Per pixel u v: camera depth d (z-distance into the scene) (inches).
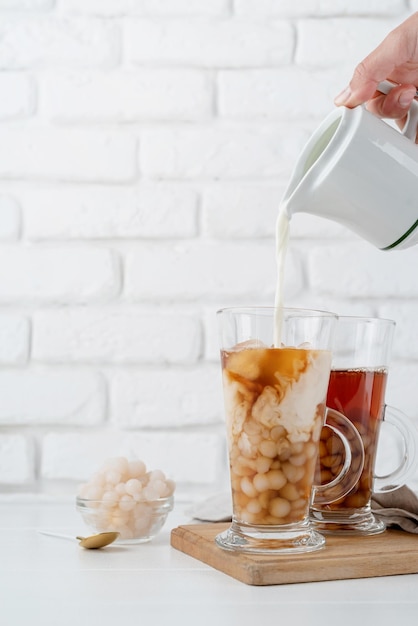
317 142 35.9
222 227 49.0
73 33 49.1
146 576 32.6
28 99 49.0
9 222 48.7
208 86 49.2
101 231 48.8
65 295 48.7
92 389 48.6
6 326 48.5
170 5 49.2
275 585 31.8
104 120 49.1
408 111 37.7
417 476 47.8
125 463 37.5
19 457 48.3
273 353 32.6
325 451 35.1
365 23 49.3
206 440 48.6
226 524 37.0
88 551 35.6
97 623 28.8
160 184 49.1
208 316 48.8
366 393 35.4
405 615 29.5
